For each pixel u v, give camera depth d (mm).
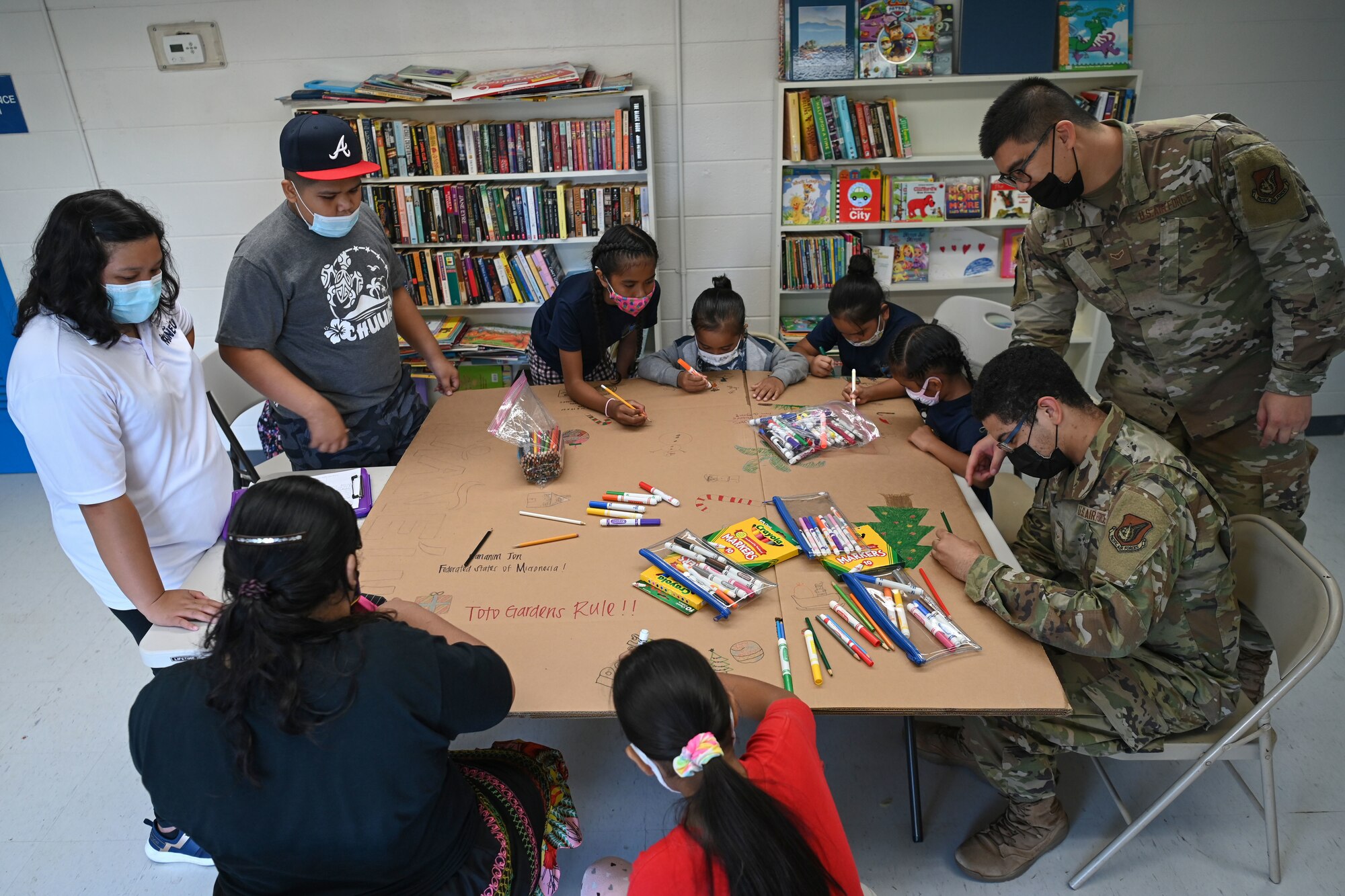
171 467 1745
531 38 3234
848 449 2100
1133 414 2086
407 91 3119
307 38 3234
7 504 3547
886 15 3080
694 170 3408
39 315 1541
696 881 972
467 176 3268
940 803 2012
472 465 2094
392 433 2422
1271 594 1619
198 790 1065
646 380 2568
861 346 2711
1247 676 2049
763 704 1273
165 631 1562
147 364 1684
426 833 1193
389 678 1089
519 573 1656
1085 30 3064
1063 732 1607
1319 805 1954
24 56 3232
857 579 1562
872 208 3301
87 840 2012
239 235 3535
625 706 1014
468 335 3527
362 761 1071
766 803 934
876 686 1347
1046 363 1540
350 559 1150
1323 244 1652
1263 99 3248
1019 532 2115
